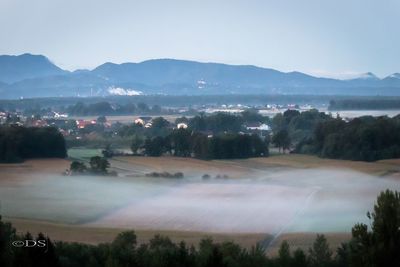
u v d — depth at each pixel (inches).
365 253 1720.0
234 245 2507.4
